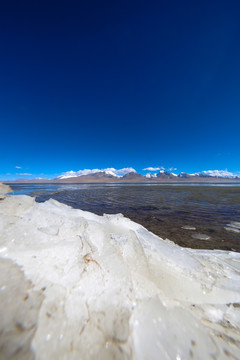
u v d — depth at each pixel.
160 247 3.65
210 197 24.80
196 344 1.51
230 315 2.08
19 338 1.29
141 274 2.36
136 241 3.23
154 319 1.67
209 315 2.01
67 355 1.23
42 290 1.72
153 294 1.99
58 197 25.94
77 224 3.13
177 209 14.89
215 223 9.89
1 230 2.50
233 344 1.62
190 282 2.63
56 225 2.96
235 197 24.33
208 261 3.73
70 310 1.58
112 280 2.05
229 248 6.02
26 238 2.46
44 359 1.18
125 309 1.71
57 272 2.00
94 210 14.68
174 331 1.58
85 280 1.96
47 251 2.29
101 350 1.32
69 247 2.45
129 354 1.33
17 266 1.96
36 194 32.09
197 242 6.66
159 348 1.41
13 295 1.60
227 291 2.59
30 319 1.43
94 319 1.55
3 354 1.18
